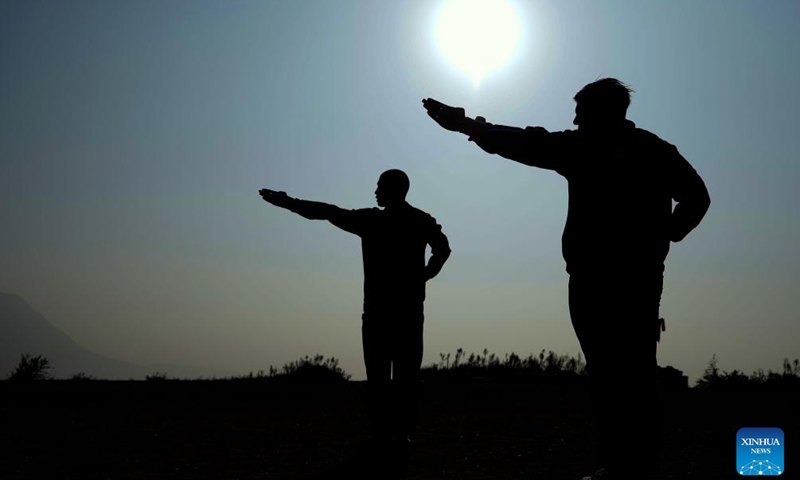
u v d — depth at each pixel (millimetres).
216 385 16062
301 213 8156
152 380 17438
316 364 20547
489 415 11258
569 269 4957
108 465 7113
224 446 8195
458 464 7344
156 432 9078
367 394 8039
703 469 6988
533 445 8469
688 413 11250
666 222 4832
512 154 4977
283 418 10539
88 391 13969
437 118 5074
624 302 4754
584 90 4988
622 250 4773
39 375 17984
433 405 12727
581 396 14461
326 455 7703
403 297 7953
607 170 4844
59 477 6582
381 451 7816
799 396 14078
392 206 8094
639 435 4766
